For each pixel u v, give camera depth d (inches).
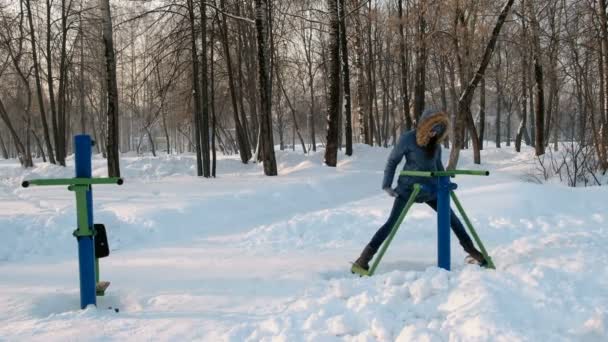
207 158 618.2
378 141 1353.3
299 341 120.6
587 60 741.9
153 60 657.0
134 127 2261.3
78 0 890.1
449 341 117.0
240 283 177.3
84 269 151.0
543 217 278.1
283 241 255.9
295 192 433.4
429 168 182.1
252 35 836.6
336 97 653.3
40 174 775.7
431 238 246.7
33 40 872.9
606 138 574.6
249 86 893.2
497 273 153.4
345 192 471.5
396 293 145.3
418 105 839.7
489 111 2385.6
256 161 781.9
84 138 147.6
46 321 139.0
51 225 279.6
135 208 336.8
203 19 620.1
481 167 837.8
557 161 705.6
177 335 129.0
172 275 191.8
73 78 1125.7
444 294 142.5
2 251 248.1
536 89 880.3
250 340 124.6
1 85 1182.3
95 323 136.9
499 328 117.3
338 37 648.4
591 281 151.0
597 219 269.9
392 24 814.5
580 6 717.9
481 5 667.4
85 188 148.6
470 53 687.1
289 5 731.4
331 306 141.3
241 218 346.6
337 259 213.0
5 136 2145.7
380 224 279.1
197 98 627.2
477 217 285.6
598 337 116.4
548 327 122.3
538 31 831.7
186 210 336.5
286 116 1752.0
